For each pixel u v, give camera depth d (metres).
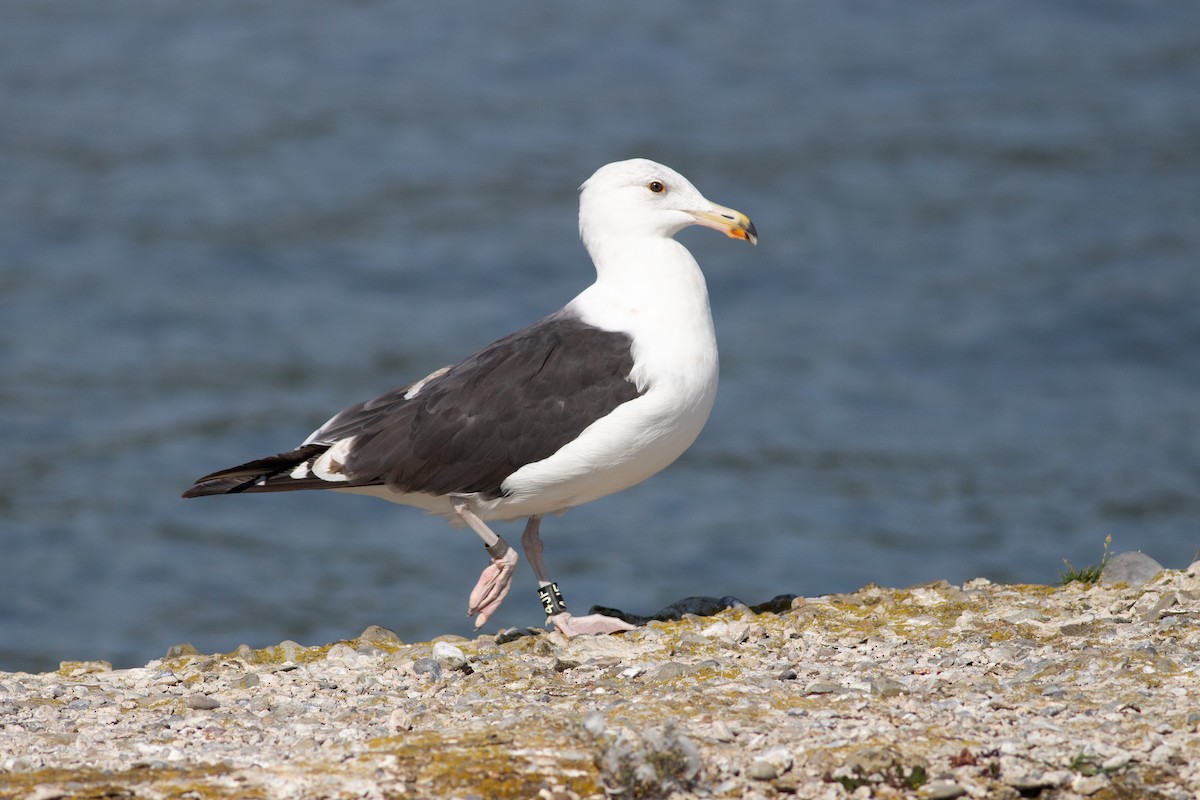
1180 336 33.50
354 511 25.48
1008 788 6.02
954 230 41.69
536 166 48.88
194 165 48.91
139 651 19.69
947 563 22.12
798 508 24.47
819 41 65.62
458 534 24.20
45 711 7.46
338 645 8.80
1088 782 6.03
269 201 45.16
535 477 8.85
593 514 24.47
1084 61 61.75
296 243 41.03
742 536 23.25
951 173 47.62
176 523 24.45
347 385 31.02
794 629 8.64
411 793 5.96
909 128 53.00
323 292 37.44
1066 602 8.95
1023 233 41.34
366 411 9.51
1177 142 50.84
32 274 38.09
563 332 9.13
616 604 20.83
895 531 23.42
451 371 9.35
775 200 44.59
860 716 6.81
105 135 52.34
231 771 6.21
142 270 38.62
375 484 9.13
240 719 7.22
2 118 54.03
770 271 38.44
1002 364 32.03
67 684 8.02
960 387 30.83
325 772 6.17
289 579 22.27
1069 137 51.50
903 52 63.78
